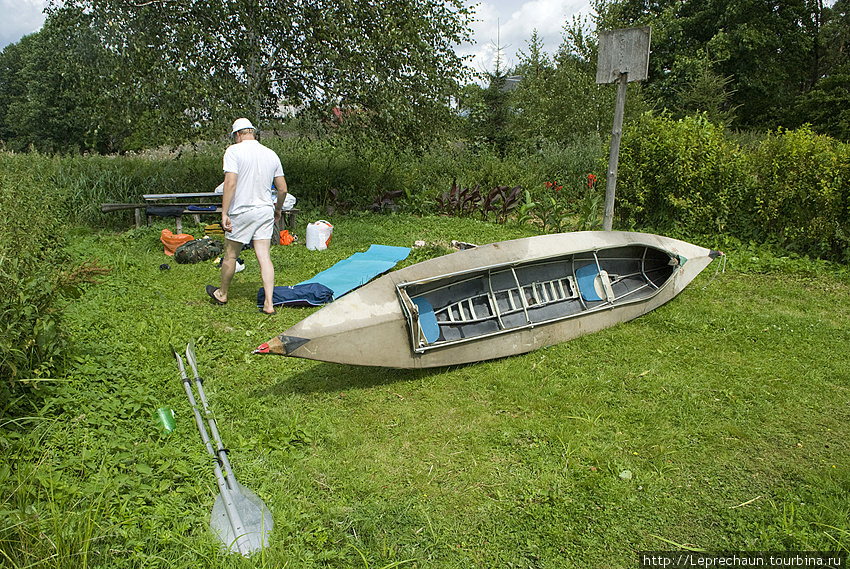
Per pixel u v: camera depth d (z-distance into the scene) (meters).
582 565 2.71
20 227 5.70
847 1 35.50
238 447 3.52
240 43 10.43
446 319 4.99
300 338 4.10
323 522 2.95
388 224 10.84
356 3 10.59
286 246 9.08
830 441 3.72
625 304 5.64
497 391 4.38
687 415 4.02
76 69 10.02
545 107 18.84
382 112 10.70
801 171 8.27
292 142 15.27
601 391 4.36
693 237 9.27
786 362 4.87
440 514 3.04
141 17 9.75
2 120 45.91
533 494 3.18
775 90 31.66
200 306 6.10
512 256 5.23
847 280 7.31
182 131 10.23
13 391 3.50
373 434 3.80
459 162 15.87
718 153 9.29
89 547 2.53
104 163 12.15
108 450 3.24
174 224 9.94
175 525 2.78
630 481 3.31
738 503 3.13
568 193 13.69
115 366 4.39
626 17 30.55
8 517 2.51
